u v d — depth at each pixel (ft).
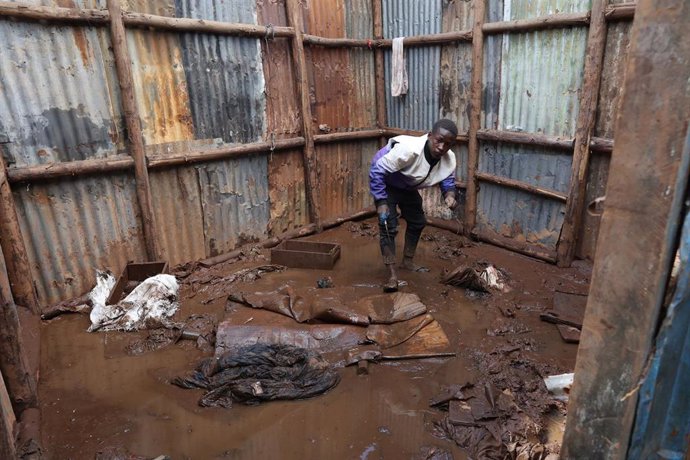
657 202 3.53
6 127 11.19
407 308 11.64
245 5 15.42
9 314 7.91
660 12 3.30
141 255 14.44
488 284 13.82
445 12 17.40
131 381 9.69
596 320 4.17
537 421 8.20
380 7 19.58
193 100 14.74
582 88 13.53
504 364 9.98
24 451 7.56
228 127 15.85
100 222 13.24
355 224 20.48
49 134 11.96
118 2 12.30
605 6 12.54
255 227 17.47
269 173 17.43
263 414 8.67
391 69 20.15
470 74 17.16
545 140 14.89
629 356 3.94
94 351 10.81
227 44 15.19
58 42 11.73
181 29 13.84
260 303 11.85
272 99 16.98
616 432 4.17
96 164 12.67
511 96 15.92
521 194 16.35
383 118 21.12
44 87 11.68
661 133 3.43
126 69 12.77
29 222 11.85
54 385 9.57
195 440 8.05
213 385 9.34
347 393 9.21
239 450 7.82
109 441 8.05
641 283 3.74
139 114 13.56
